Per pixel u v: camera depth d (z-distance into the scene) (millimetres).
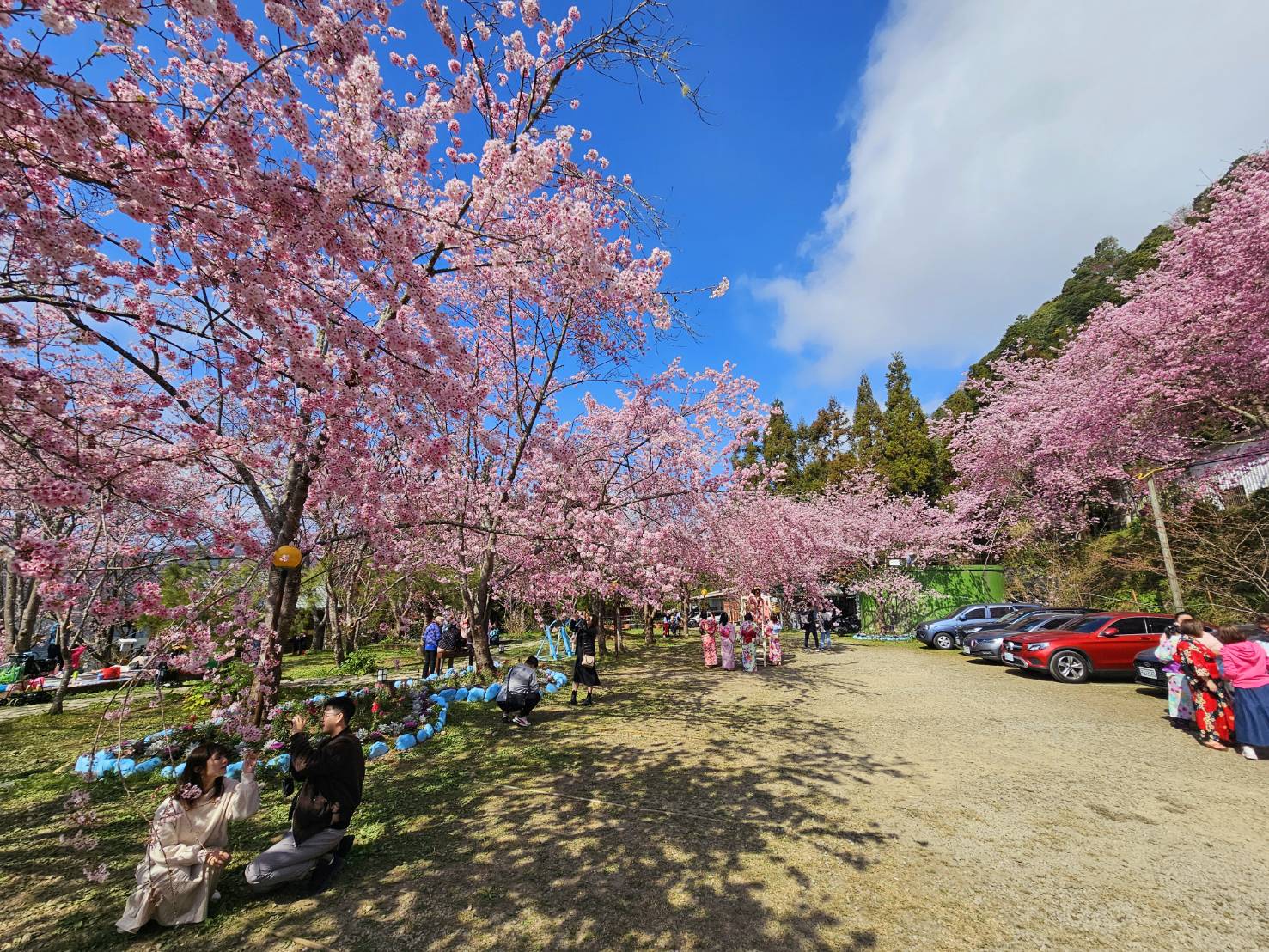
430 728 7227
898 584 19953
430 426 4516
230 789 3488
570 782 5488
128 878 3768
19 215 2764
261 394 4199
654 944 2967
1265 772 5484
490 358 10742
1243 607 11008
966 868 3750
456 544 10914
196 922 3199
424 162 3830
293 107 3127
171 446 4160
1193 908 3248
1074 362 15750
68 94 2404
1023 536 19484
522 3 5180
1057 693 9547
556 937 3033
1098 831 4281
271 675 6051
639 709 8797
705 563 13477
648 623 19812
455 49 4801
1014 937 3002
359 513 5566
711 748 6574
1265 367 10445
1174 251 13000
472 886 3576
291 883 3652
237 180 3088
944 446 31328
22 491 3145
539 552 10727
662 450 11828
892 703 8945
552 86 5949
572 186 6668
